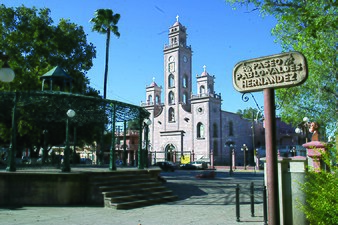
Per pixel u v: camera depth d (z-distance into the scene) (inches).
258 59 214.7
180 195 663.1
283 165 328.5
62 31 1151.0
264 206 352.8
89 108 672.4
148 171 680.4
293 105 676.7
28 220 384.2
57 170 645.9
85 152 2474.2
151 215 428.8
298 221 312.5
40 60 1071.0
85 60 1199.6
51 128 1120.8
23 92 569.0
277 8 395.2
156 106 2997.0
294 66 200.5
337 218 205.0
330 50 491.2
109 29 1274.6
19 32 1039.6
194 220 390.6
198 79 2733.8
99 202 521.3
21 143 1270.9
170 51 2891.2
